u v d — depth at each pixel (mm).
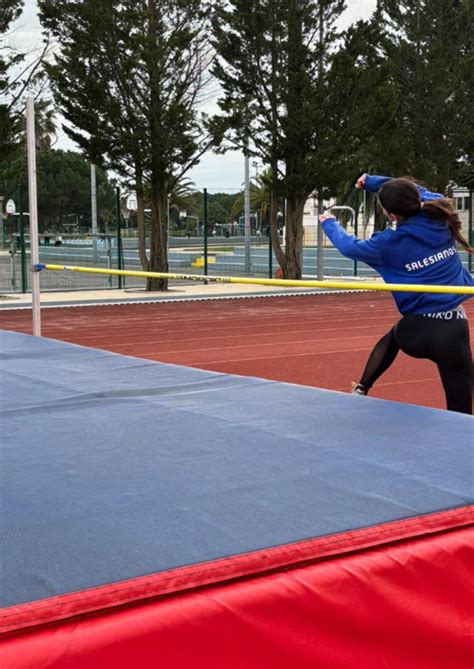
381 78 21859
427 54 24031
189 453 2922
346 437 3133
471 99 24672
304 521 2174
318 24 21500
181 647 1788
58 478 2607
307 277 27156
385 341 4746
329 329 13445
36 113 19250
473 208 28688
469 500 2363
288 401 3916
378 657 2066
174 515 2217
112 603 1751
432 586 2145
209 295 20656
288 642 1922
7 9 17234
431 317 4289
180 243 35406
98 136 19750
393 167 25750
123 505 2309
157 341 11930
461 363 4309
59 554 1944
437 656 2172
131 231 38469
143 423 3465
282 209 32375
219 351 10750
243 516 2209
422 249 4297
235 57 21406
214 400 3988
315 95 21141
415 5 24203
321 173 21922
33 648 1642
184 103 20000
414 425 3324
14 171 18438
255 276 27219
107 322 14758
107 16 18609
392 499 2361
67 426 3426
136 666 1738
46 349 6160
